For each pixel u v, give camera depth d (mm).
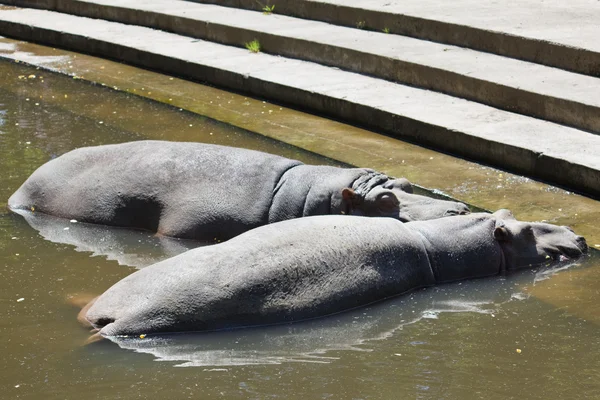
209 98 18766
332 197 11422
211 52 21297
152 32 23797
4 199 12930
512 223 11109
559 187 13211
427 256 10477
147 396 7945
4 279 10500
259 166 11930
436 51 18812
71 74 20875
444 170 14078
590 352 8750
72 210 12453
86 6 25938
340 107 16922
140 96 18922
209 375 8328
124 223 12219
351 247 9969
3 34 25375
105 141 15555
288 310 9438
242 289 9312
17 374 8344
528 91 15539
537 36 17641
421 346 8930
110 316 9250
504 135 14422
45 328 9258
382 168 14195
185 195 11930
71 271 10734
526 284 10438
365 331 9281
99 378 8273
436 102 16641
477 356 8695
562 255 11102
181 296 9219
